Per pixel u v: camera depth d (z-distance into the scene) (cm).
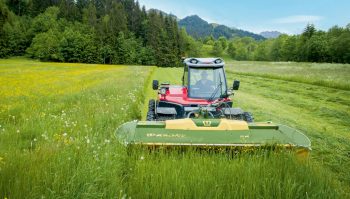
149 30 11812
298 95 1977
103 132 717
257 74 3809
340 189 484
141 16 13775
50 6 15000
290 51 13112
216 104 796
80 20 14075
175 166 465
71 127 757
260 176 451
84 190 392
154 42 11181
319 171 481
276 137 557
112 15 13250
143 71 4484
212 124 577
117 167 477
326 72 3753
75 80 2908
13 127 757
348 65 5609
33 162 461
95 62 10525
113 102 1238
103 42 10650
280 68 4912
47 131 718
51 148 538
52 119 845
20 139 675
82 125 773
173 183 419
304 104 1590
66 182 399
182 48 11631
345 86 2272
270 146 532
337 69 4388
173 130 561
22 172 421
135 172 460
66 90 1902
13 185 386
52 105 1180
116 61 10675
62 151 504
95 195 386
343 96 1905
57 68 5694
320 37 11319
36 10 14938
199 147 529
